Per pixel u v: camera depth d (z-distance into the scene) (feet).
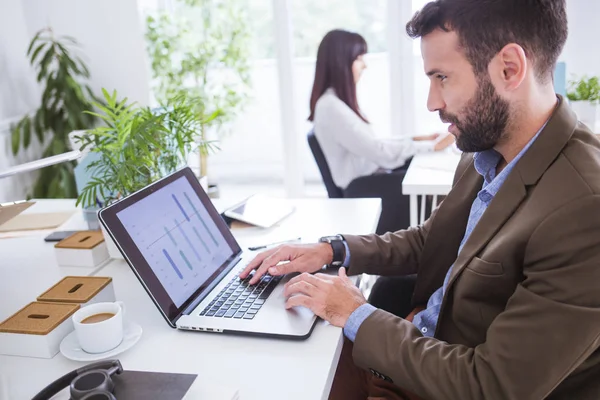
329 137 9.29
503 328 2.81
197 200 4.25
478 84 3.00
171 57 12.07
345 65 9.16
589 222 2.65
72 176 11.37
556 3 2.93
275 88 13.41
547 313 2.67
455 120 3.14
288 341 3.20
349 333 3.32
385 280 4.83
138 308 3.74
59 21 12.09
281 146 14.12
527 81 3.00
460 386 2.88
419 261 4.43
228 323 3.32
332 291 3.45
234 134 14.24
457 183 4.22
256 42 12.71
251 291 3.75
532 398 2.68
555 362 2.64
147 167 4.79
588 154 2.93
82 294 3.56
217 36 12.05
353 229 4.99
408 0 11.25
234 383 2.84
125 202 3.44
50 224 5.77
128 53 12.02
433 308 4.10
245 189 14.29
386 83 12.12
